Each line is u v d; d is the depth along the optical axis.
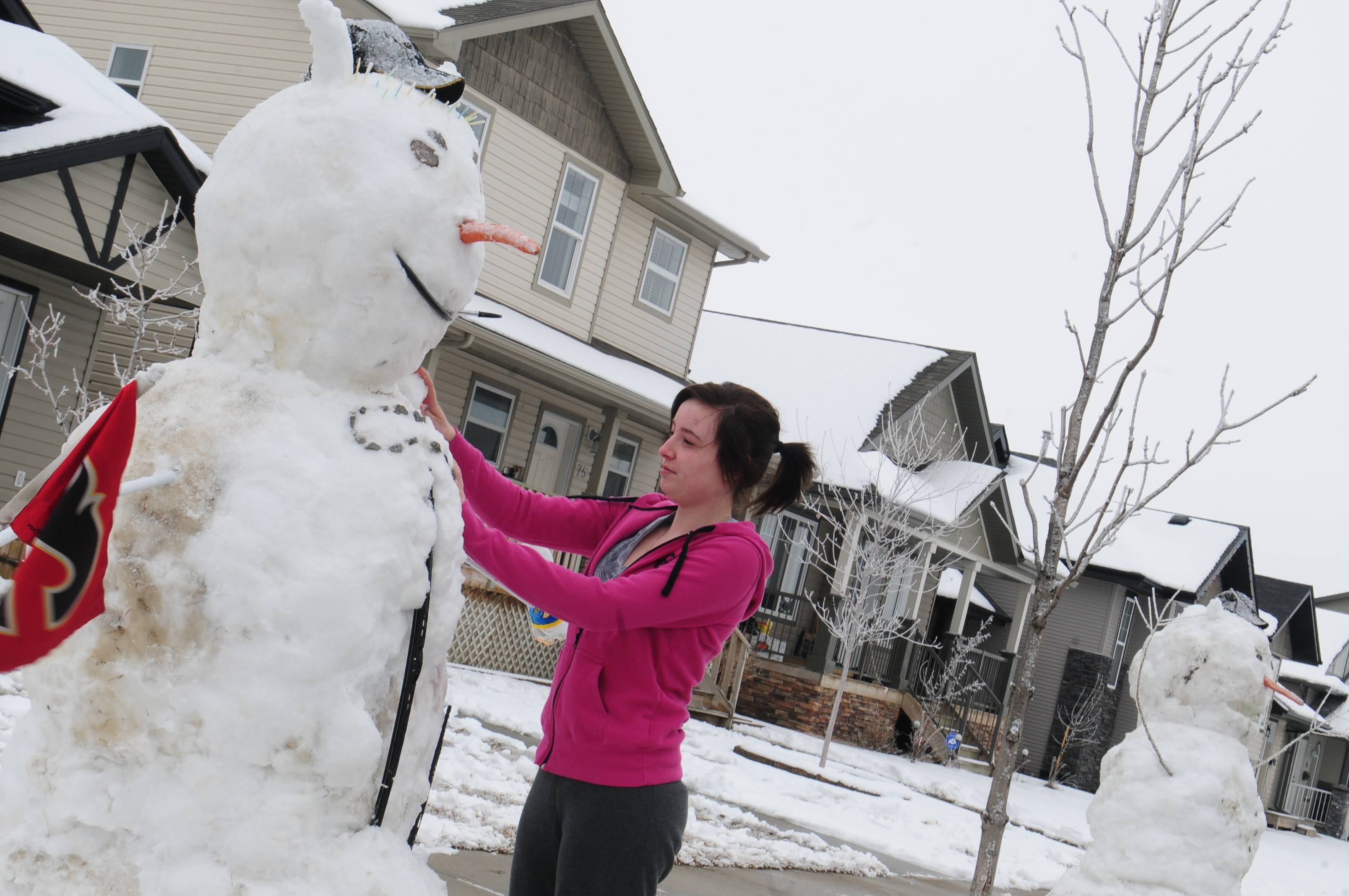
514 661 15.34
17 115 10.41
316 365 2.08
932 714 22.05
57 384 11.55
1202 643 5.33
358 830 2.03
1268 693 5.33
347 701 1.98
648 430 19.17
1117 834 5.16
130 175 10.72
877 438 21.64
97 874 1.90
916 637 24.52
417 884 2.04
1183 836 5.04
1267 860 20.98
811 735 19.72
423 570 2.10
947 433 24.73
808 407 22.50
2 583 1.92
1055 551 4.07
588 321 17.66
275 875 1.91
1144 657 5.50
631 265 18.41
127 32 15.60
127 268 10.81
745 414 2.79
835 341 26.03
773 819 9.97
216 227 2.09
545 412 17.48
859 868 8.59
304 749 1.92
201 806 1.89
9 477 11.26
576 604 2.46
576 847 2.62
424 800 2.24
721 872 7.16
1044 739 27.80
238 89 14.98
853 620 16.27
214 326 2.12
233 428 2.00
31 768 1.98
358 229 2.03
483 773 7.62
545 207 16.67
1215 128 3.89
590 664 2.66
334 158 2.04
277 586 1.92
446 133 2.20
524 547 2.45
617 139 17.66
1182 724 5.29
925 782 16.91
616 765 2.62
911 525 20.66
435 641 2.17
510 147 16.03
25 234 10.10
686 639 2.67
